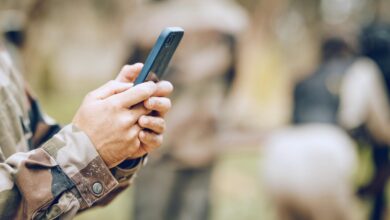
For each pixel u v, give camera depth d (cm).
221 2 376
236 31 371
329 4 1398
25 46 472
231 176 716
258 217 600
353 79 397
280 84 1063
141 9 372
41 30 1028
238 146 482
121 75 150
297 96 402
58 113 1025
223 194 662
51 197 137
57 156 139
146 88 138
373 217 449
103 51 1216
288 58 1249
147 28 362
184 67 359
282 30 1281
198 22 359
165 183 363
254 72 1027
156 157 362
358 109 396
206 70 360
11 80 162
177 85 361
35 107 171
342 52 405
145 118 139
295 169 377
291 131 394
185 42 359
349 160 381
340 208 374
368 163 477
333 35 403
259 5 1109
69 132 140
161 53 143
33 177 138
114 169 146
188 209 365
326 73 400
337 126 393
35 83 1066
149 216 365
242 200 641
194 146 363
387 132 407
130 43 370
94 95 143
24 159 139
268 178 388
